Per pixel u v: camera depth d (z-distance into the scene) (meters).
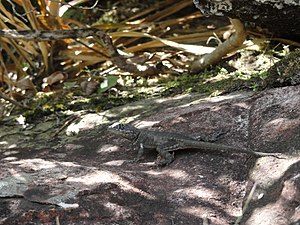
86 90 5.45
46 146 4.57
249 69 5.21
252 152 3.62
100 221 3.26
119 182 3.53
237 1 4.61
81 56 5.78
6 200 3.37
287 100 4.05
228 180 3.61
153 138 4.01
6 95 5.43
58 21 5.59
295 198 3.14
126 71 5.55
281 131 3.74
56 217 3.23
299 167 3.31
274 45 5.46
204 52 5.54
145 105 4.91
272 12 4.68
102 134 4.56
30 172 3.67
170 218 3.31
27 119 5.13
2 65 5.61
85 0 5.77
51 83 5.65
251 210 3.26
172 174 3.74
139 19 6.70
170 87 5.21
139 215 3.32
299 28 4.96
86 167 3.75
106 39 5.27
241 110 4.20
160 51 5.98
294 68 4.38
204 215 3.33
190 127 4.17
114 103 5.14
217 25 6.38
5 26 5.65
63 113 5.11
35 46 5.89
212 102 4.55
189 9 6.75
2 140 4.79
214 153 3.86
